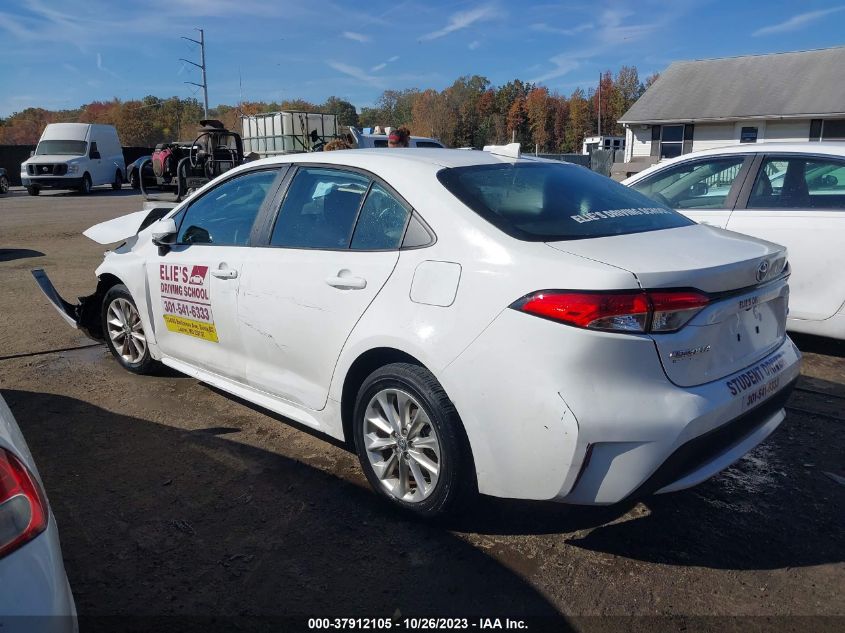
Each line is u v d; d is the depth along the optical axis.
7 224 15.53
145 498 3.34
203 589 2.68
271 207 3.80
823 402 4.51
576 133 90.81
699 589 2.69
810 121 27.83
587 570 2.80
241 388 4.00
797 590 2.69
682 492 3.42
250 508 3.26
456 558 2.88
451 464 2.88
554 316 2.56
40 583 1.66
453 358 2.79
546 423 2.57
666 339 2.56
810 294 5.15
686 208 5.79
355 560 2.86
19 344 5.88
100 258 10.67
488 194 3.10
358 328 3.16
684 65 32.53
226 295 3.91
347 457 3.78
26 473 1.78
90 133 26.89
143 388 4.82
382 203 3.28
